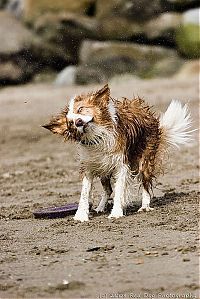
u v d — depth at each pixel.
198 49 36.03
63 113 11.37
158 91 29.09
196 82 30.70
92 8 38.56
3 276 8.80
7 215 12.54
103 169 11.62
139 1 37.03
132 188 12.16
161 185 14.62
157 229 10.72
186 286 8.08
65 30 37.47
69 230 11.02
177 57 36.19
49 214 12.12
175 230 10.60
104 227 11.03
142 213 11.84
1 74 36.00
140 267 8.83
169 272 8.57
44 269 9.01
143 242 10.02
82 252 9.71
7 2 40.81
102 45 36.12
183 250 9.44
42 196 14.40
